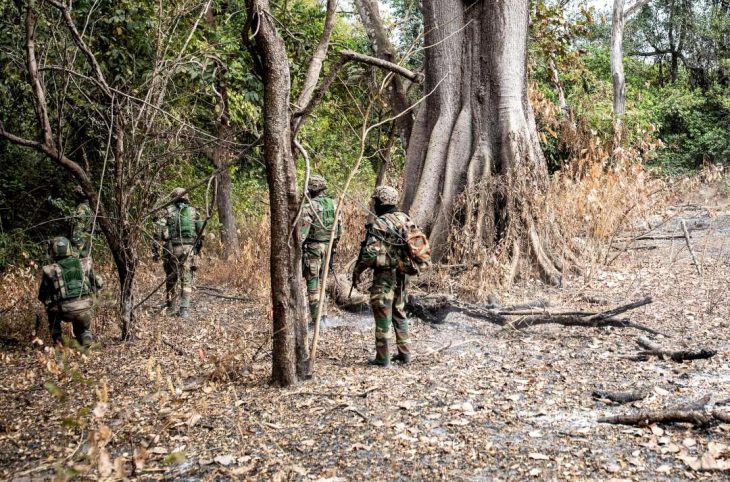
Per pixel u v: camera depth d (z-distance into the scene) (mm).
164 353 6430
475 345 6355
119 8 9312
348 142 13148
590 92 23953
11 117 10883
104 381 3596
